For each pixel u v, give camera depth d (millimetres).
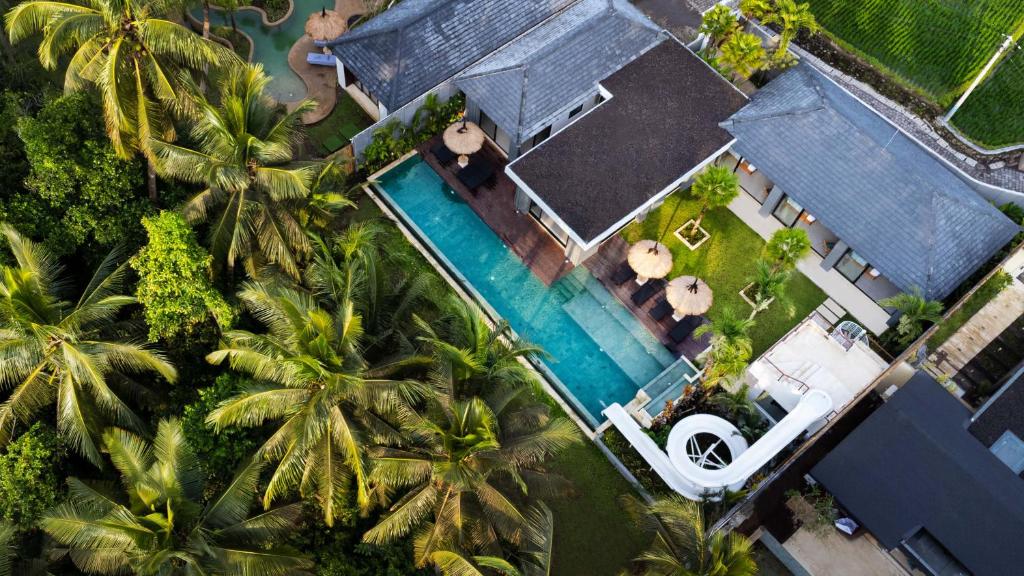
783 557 34031
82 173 29922
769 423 35375
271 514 25984
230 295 32469
